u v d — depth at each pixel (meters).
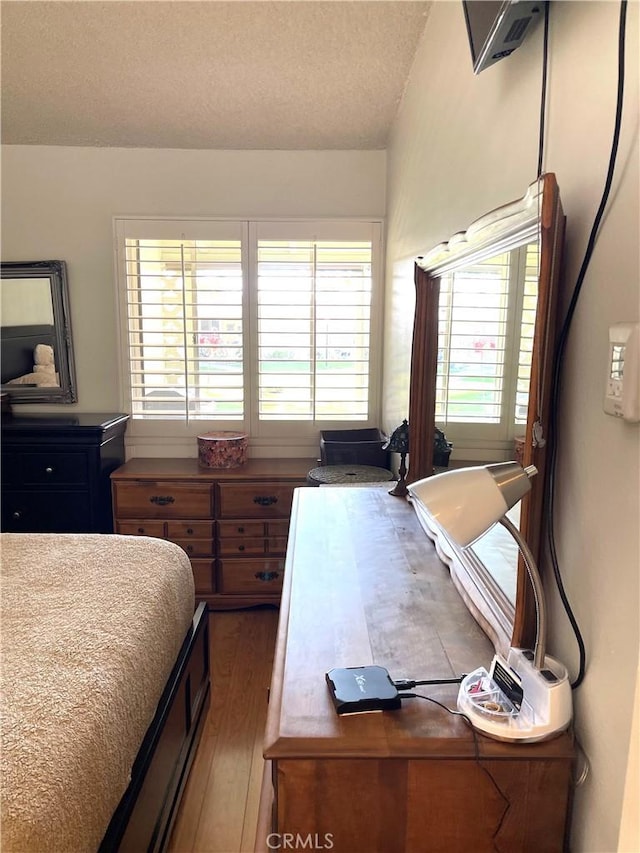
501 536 1.11
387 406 3.03
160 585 1.70
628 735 0.75
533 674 0.87
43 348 3.23
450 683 0.96
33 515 2.92
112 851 1.15
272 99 2.52
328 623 1.14
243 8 1.83
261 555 2.98
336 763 0.83
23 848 0.89
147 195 3.16
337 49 2.09
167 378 3.26
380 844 0.86
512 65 1.16
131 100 2.53
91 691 1.20
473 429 1.37
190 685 1.87
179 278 3.16
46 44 2.05
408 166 2.36
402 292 2.52
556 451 0.95
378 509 1.84
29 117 2.74
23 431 2.85
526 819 0.86
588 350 0.85
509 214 1.01
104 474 2.96
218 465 3.05
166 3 1.80
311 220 3.13
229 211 3.18
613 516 0.78
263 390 3.25
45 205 3.17
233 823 1.72
